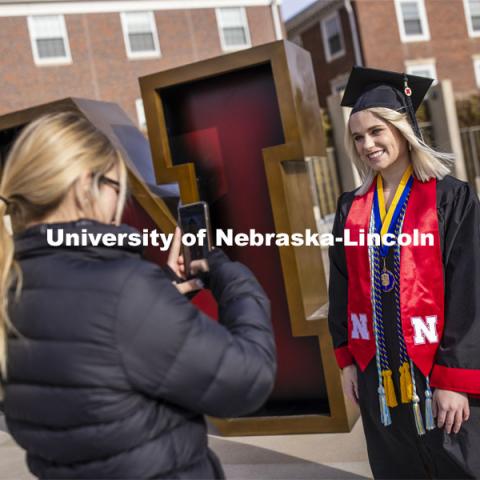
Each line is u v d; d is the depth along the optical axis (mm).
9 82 18078
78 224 1302
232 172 3789
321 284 3984
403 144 2205
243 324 1362
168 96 3854
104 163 1354
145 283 1267
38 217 1354
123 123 4328
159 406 1300
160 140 3734
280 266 3750
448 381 2012
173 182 3727
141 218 4086
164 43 19891
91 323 1239
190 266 1579
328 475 3109
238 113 3725
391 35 22438
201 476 1359
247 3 20906
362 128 2199
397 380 2129
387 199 2232
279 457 3426
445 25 23188
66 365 1243
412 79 2262
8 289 1334
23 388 1306
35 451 1331
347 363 2369
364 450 3365
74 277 1280
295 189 3740
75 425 1260
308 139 3555
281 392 3850
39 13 18344
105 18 19188
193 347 1247
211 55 20531
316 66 24406
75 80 18781
